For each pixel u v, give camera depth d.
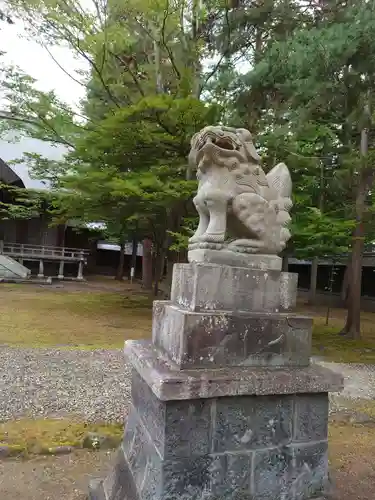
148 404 2.51
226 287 2.55
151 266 23.12
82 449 3.95
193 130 10.01
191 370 2.32
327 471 2.55
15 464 3.64
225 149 2.83
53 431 4.24
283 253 9.76
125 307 15.11
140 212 12.04
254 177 2.93
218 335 2.41
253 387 2.30
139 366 2.56
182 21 11.67
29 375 6.12
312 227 8.55
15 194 23.59
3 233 26.72
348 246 10.65
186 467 2.21
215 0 11.18
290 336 2.59
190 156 3.05
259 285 2.63
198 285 2.48
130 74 12.58
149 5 10.83
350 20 8.34
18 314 12.28
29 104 11.30
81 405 5.02
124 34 11.11
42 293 18.61
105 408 4.95
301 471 2.47
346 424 4.93
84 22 10.43
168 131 10.73
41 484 3.35
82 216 13.56
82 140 10.84
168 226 13.01
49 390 5.51
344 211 10.50
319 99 8.52
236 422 2.35
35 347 8.02
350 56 7.73
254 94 10.20
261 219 2.79
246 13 10.47
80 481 3.41
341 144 10.61
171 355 2.49
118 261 35.69
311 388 2.44
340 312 17.97
